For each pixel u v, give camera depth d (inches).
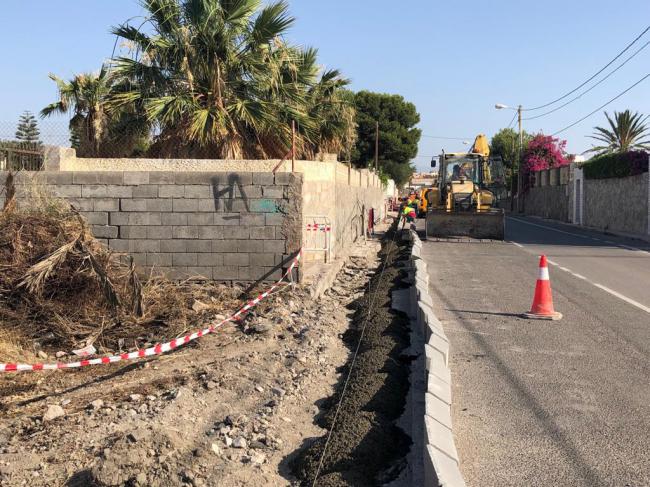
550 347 313.0
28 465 181.0
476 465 183.9
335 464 176.2
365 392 225.8
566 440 201.3
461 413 224.1
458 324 363.9
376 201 1371.8
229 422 212.5
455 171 1060.5
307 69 661.3
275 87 606.9
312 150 738.2
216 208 429.4
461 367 278.7
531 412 225.0
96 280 339.6
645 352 304.3
